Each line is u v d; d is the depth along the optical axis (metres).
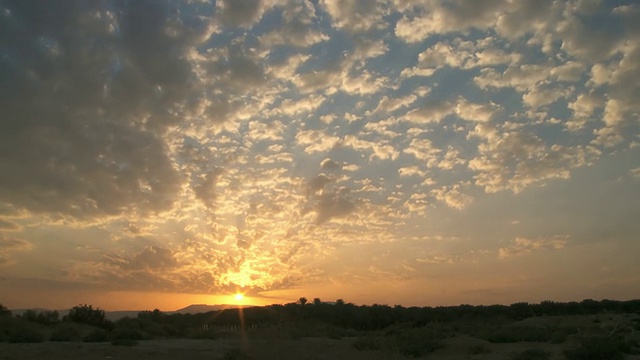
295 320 57.97
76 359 25.02
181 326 63.62
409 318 72.81
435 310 81.69
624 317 66.38
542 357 29.84
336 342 36.41
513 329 46.56
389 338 37.50
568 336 41.81
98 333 40.06
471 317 75.12
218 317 69.31
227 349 31.39
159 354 28.95
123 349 30.52
